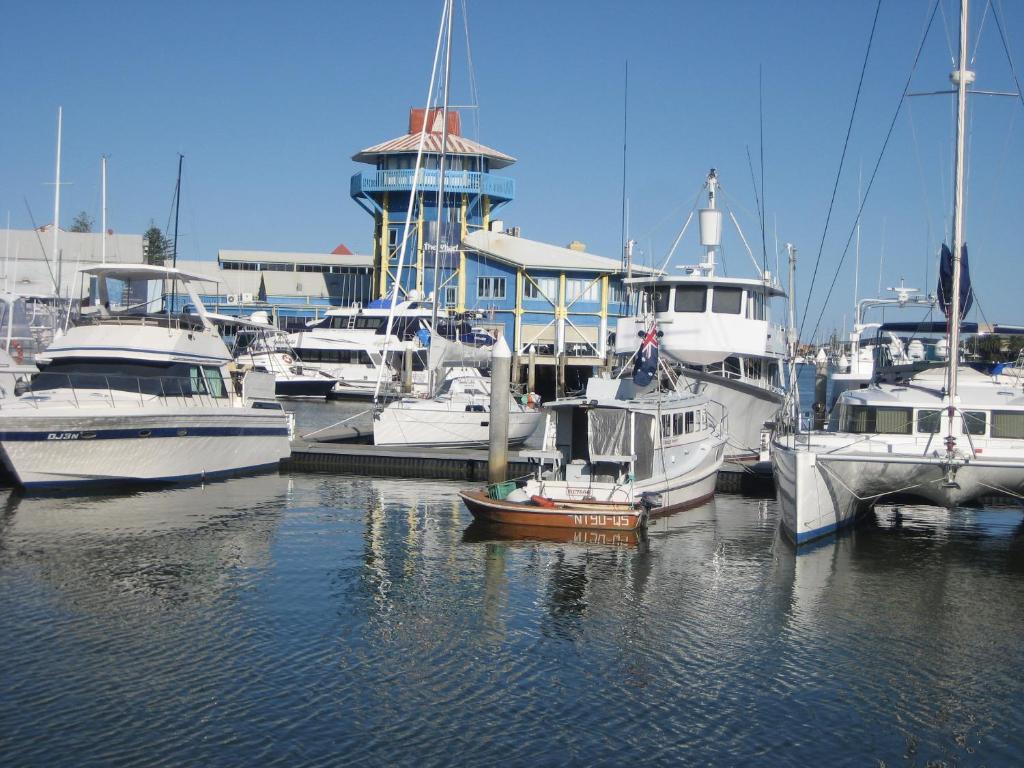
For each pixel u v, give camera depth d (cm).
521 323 7138
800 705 1398
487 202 7894
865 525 2583
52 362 2984
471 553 2220
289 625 1689
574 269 7050
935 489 2245
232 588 1897
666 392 3108
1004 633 1703
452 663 1531
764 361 3672
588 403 2555
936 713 1381
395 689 1425
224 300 8550
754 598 1894
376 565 2094
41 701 1356
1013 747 1289
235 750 1230
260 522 2494
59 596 1817
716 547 2317
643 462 2594
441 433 3712
